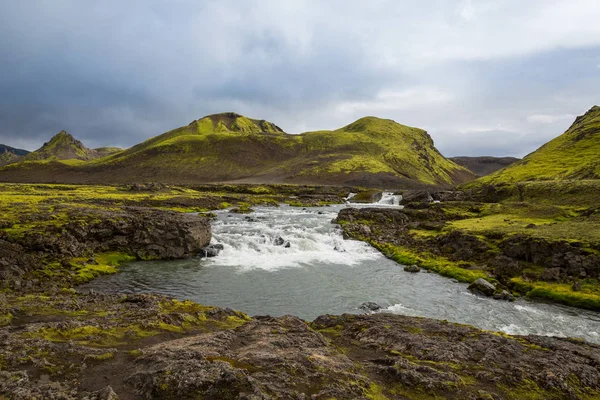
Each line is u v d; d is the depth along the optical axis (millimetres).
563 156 147750
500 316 30578
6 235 40406
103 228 47812
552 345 17547
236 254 50719
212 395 10922
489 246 47156
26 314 18750
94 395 10500
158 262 46562
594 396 12922
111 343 15211
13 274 33906
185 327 18703
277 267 44938
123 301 23203
